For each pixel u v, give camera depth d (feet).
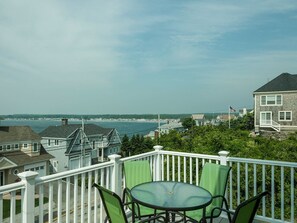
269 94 101.81
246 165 12.82
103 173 12.04
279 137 95.04
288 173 30.37
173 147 64.34
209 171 11.78
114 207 7.64
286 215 29.73
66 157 99.25
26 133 80.23
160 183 10.82
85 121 126.72
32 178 8.33
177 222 10.27
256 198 7.13
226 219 12.69
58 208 9.65
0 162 67.87
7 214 35.88
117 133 131.85
